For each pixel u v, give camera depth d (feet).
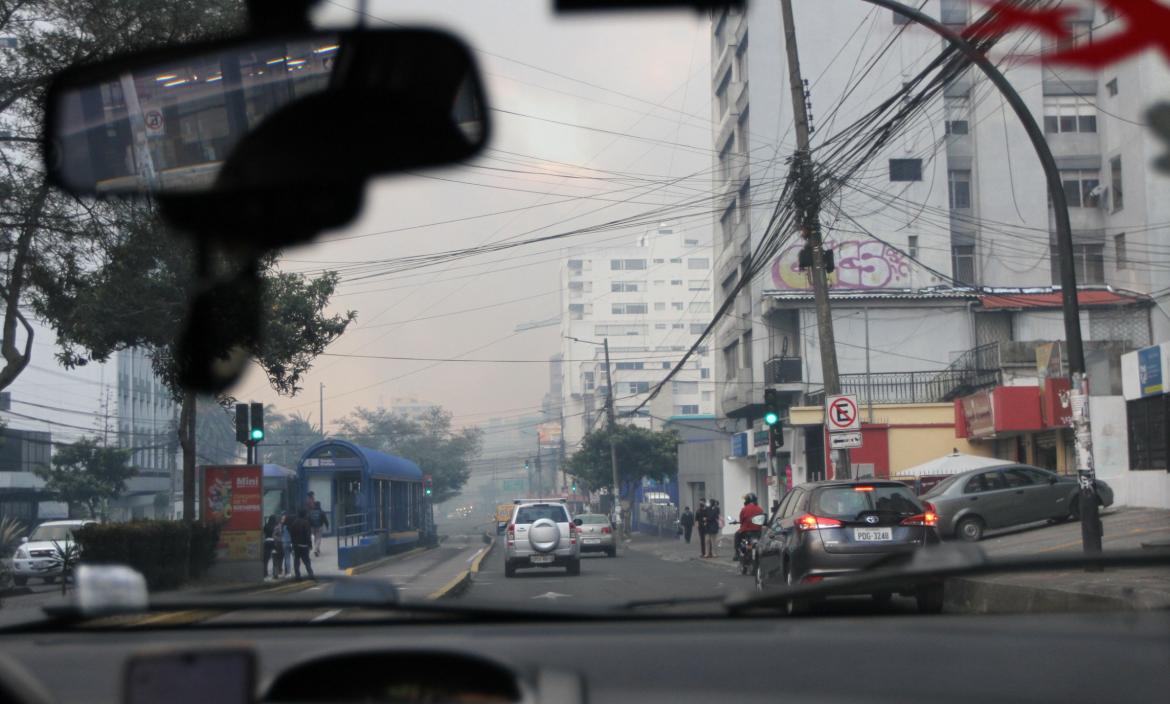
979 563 8.46
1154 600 25.14
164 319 52.31
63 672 6.82
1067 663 6.15
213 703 4.85
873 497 43.14
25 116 46.39
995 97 131.23
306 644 7.70
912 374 122.93
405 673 5.74
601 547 116.37
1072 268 45.52
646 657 6.64
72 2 44.47
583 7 9.43
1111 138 129.70
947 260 130.31
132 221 47.24
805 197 65.00
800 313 127.24
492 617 9.12
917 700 5.63
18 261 49.21
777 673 6.18
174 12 44.14
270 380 67.87
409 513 140.05
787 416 131.34
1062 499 83.35
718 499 175.52
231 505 66.23
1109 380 96.02
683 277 435.12
